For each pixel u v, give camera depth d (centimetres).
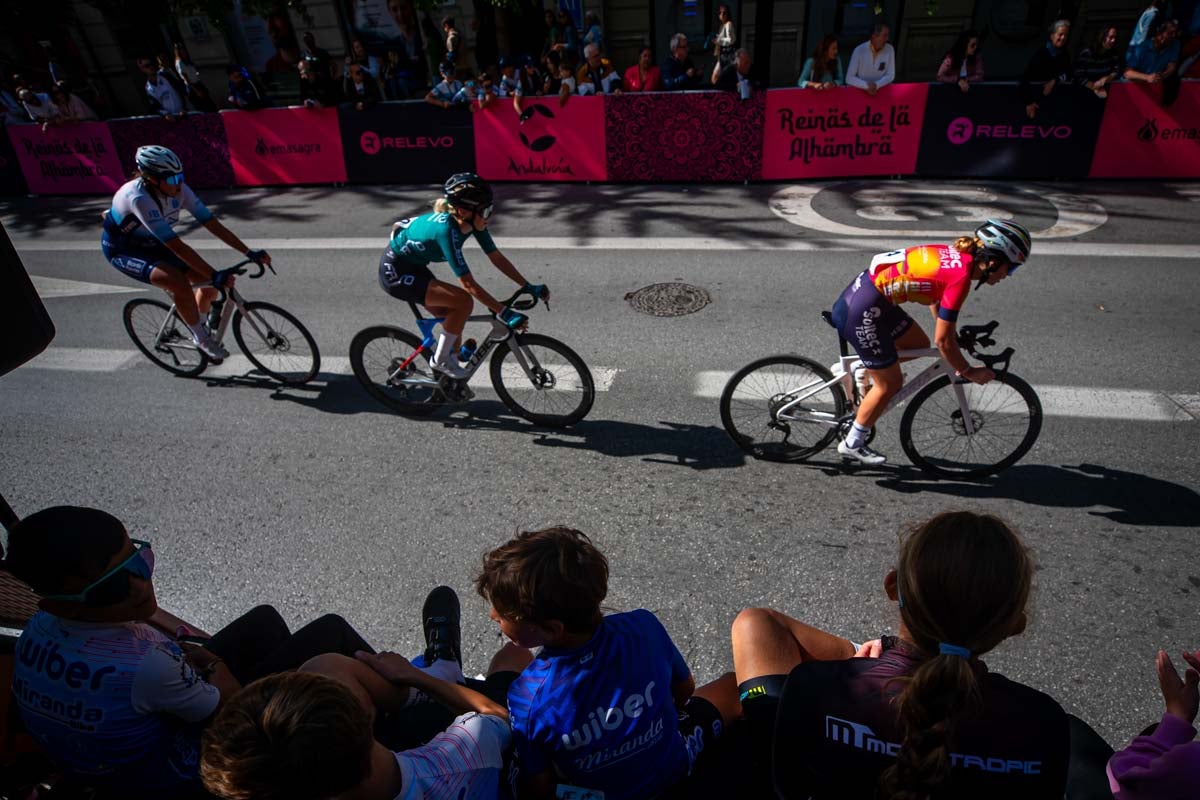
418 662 241
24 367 621
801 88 900
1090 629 334
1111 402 490
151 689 177
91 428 535
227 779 120
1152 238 727
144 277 528
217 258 828
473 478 463
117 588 173
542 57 1130
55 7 1437
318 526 428
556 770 176
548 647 168
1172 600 345
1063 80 845
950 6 1300
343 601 376
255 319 569
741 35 1360
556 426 512
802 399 440
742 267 725
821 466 455
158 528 433
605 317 647
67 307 732
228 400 566
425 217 452
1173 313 593
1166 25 807
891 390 404
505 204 934
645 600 365
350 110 995
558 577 157
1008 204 832
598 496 440
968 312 614
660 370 566
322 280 756
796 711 142
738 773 199
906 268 371
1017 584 128
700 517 418
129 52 1514
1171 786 137
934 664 125
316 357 568
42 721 179
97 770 183
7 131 1073
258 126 1025
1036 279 662
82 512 173
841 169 936
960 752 129
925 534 135
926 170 923
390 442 505
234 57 1493
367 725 133
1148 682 310
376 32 1425
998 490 425
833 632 344
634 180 977
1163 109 832
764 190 924
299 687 128
